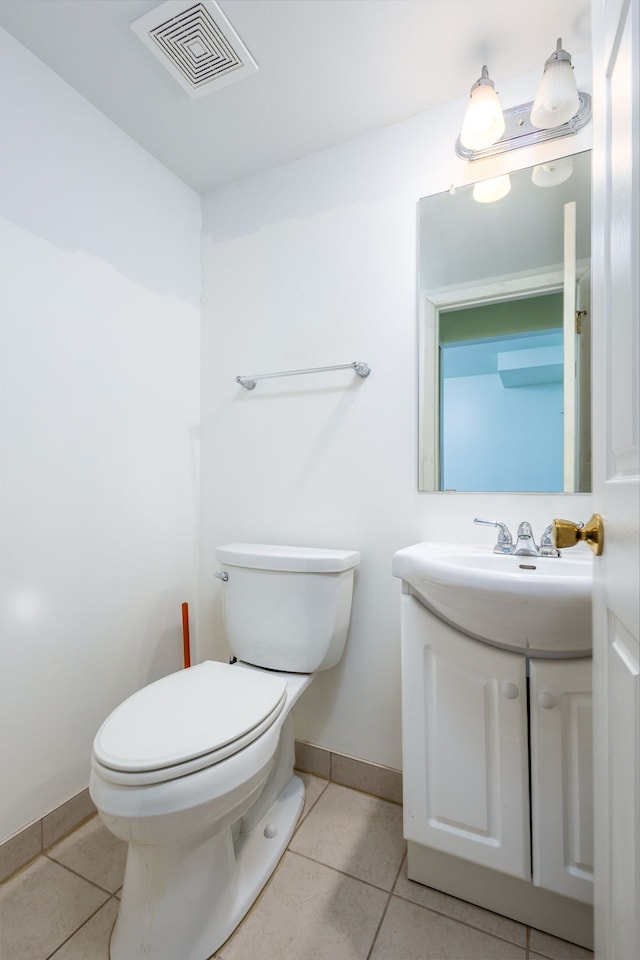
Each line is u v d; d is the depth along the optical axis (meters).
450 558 1.10
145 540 1.50
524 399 1.24
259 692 1.03
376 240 1.41
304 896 1.01
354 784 1.38
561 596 0.77
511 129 1.24
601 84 0.63
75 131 1.27
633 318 0.49
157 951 0.84
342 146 1.47
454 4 1.04
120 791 0.76
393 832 1.21
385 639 1.37
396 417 1.37
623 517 0.52
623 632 0.53
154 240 1.54
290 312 1.55
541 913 0.93
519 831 0.91
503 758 0.92
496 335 1.27
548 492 1.20
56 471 1.21
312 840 1.17
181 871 0.87
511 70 1.22
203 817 0.80
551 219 1.22
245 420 1.64
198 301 1.74
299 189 1.54
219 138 1.46
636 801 0.47
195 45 1.12
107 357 1.37
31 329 1.15
